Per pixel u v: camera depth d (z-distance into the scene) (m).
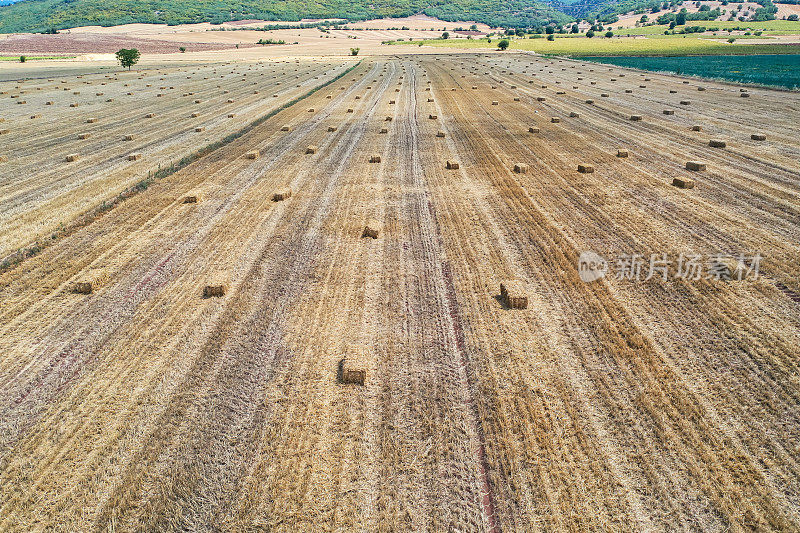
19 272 12.44
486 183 18.11
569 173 18.89
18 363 9.02
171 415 7.70
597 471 6.56
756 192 16.00
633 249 12.59
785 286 10.66
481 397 7.91
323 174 19.70
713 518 5.93
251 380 8.43
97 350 9.34
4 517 6.21
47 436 7.39
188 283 11.72
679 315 9.84
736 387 7.92
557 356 8.81
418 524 5.97
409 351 9.08
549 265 12.03
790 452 6.77
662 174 18.30
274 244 13.66
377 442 7.15
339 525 5.96
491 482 6.50
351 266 12.30
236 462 6.86
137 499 6.39
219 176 19.86
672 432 7.13
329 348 9.22
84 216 15.90
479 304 10.52
